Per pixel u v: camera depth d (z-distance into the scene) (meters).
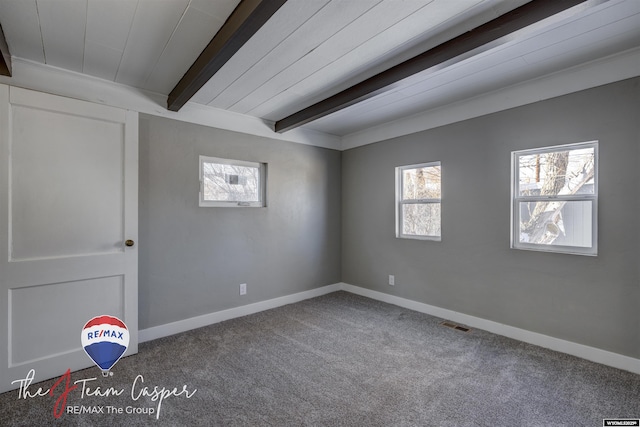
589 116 2.37
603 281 2.34
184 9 1.67
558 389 2.02
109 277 2.43
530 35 1.94
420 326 3.12
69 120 2.26
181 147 3.00
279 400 1.93
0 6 1.63
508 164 2.83
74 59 2.22
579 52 2.17
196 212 3.11
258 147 3.59
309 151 4.14
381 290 4.00
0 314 2.00
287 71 2.38
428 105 3.24
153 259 2.84
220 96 2.89
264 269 3.66
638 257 2.19
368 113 3.48
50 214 2.19
